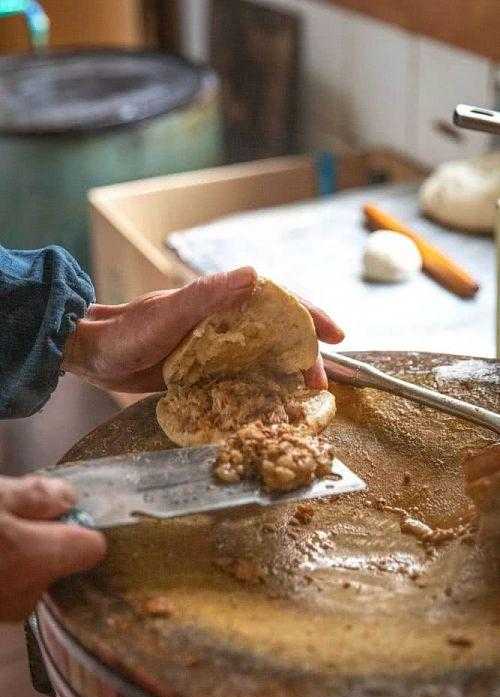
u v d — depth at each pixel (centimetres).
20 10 223
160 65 215
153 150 192
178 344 98
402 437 96
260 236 160
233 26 234
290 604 79
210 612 77
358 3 162
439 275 147
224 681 70
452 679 70
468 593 80
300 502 89
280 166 179
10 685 121
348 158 185
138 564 81
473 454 90
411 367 102
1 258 105
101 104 194
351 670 71
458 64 173
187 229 172
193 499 81
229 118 245
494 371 101
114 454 92
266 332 93
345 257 154
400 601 79
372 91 199
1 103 198
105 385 107
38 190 190
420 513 89
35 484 79
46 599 78
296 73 219
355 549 85
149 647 73
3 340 104
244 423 91
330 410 93
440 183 162
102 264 171
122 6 245
